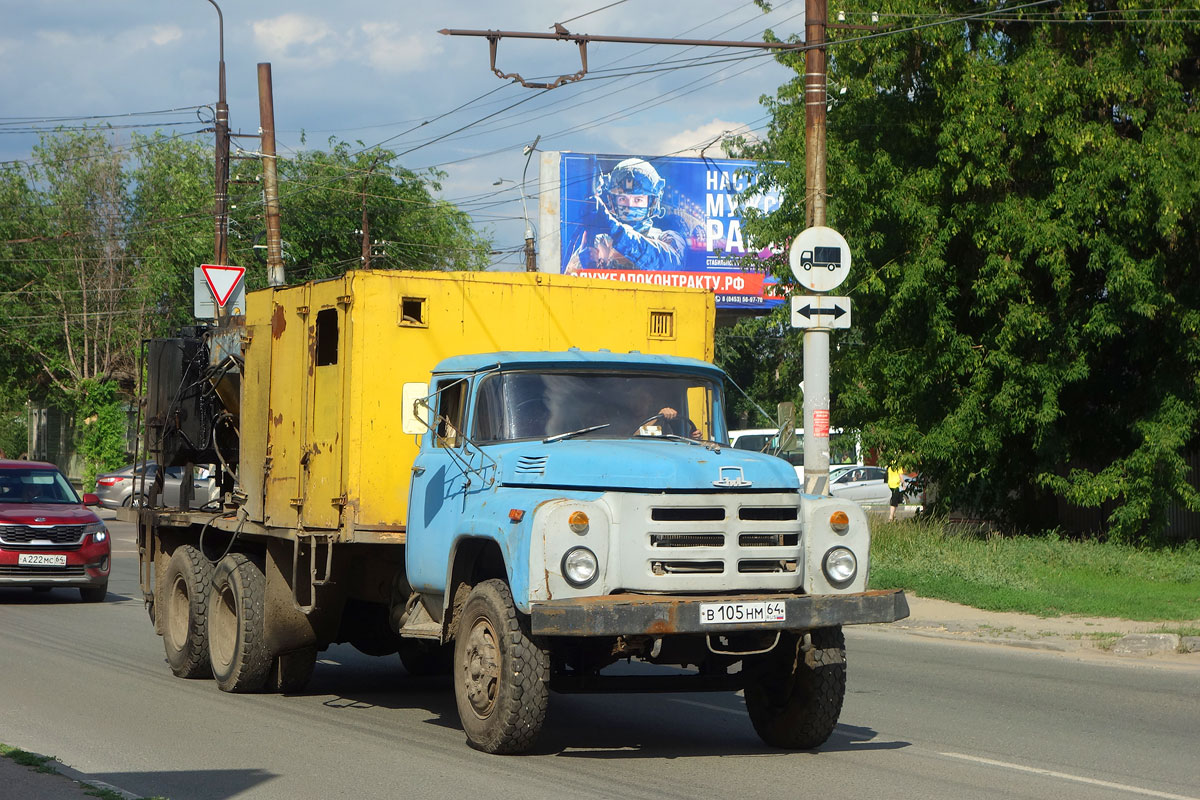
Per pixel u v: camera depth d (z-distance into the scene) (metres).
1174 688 11.46
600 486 7.76
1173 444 20.27
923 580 18.14
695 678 8.36
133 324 55.50
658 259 43.03
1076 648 13.95
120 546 30.42
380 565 10.12
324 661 13.70
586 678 8.16
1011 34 21.80
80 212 56.31
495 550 8.52
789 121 25.33
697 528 7.63
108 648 13.90
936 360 21.77
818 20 16.64
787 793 7.21
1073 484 21.41
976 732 9.32
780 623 7.58
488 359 8.95
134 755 8.23
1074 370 20.92
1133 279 19.47
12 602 18.80
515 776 7.60
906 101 22.03
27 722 9.35
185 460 13.50
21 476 19.72
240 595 10.92
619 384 9.05
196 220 54.81
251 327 11.45
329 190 54.16
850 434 23.70
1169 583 18.23
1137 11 19.91
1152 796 7.23
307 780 7.48
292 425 10.49
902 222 21.39
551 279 10.06
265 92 27.66
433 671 12.43
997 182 20.78
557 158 42.56
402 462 9.59
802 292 22.75
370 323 9.51
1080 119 20.17
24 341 56.47
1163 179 18.97
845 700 10.82
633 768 7.90
